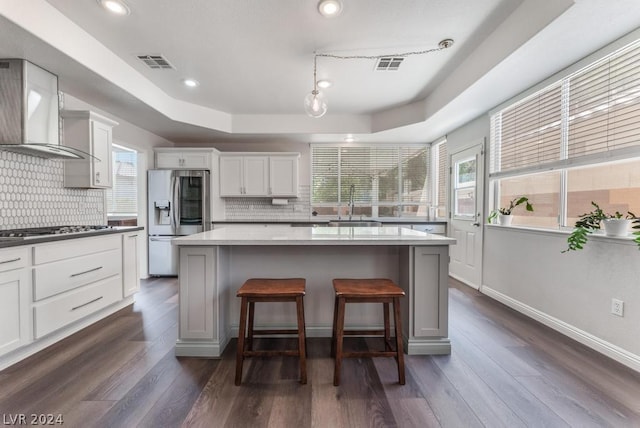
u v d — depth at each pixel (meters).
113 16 2.12
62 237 2.18
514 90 2.78
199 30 2.29
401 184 5.18
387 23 2.19
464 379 1.74
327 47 2.53
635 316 1.84
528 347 2.14
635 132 1.92
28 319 1.95
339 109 4.15
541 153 2.69
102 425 1.36
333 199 5.20
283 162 4.83
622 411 1.46
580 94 2.29
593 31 1.86
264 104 3.97
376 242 1.92
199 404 1.51
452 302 3.16
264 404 1.52
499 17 2.14
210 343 2.01
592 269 2.12
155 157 4.51
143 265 4.27
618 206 2.06
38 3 1.92
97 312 2.66
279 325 2.32
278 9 2.04
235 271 2.30
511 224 3.07
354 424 1.38
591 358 1.97
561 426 1.37
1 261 1.78
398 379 1.74
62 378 1.74
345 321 2.33
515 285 2.95
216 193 4.70
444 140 4.64
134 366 1.88
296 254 2.31
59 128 2.51
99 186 2.94
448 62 2.80
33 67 2.28
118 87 2.73
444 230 4.54
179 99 3.78
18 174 2.46
